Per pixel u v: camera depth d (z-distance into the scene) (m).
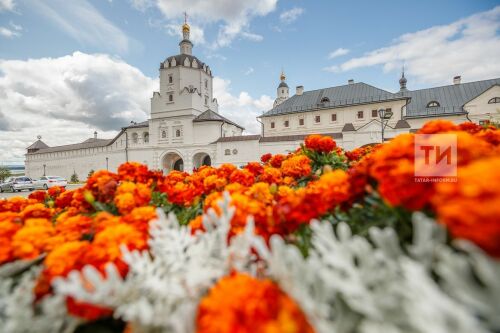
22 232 0.86
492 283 0.43
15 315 0.66
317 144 2.31
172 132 33.38
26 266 0.82
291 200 0.96
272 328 0.49
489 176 0.47
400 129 23.33
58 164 39.78
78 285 0.58
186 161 32.44
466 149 0.70
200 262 0.76
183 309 0.62
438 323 0.45
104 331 0.72
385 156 0.78
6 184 21.44
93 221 1.08
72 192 1.83
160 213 0.98
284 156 2.82
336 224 1.02
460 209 0.46
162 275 0.73
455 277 0.46
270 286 0.59
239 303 0.54
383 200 0.81
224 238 0.80
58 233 0.97
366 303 0.51
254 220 0.96
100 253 0.73
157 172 1.73
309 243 0.88
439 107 29.61
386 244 0.58
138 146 34.53
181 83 34.25
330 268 0.65
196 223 1.05
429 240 0.54
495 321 0.43
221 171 2.12
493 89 26.34
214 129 31.83
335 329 0.54
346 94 33.12
